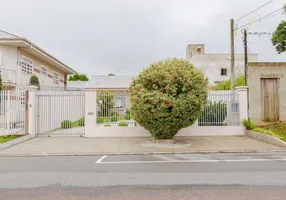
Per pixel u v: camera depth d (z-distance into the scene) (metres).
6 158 9.09
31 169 7.27
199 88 10.84
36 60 22.23
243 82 18.45
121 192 5.18
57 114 13.85
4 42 17.81
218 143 11.36
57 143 11.68
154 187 5.46
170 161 8.24
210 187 5.42
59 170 7.11
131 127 13.45
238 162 7.95
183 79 10.69
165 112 10.49
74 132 13.71
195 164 7.72
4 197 4.95
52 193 5.16
